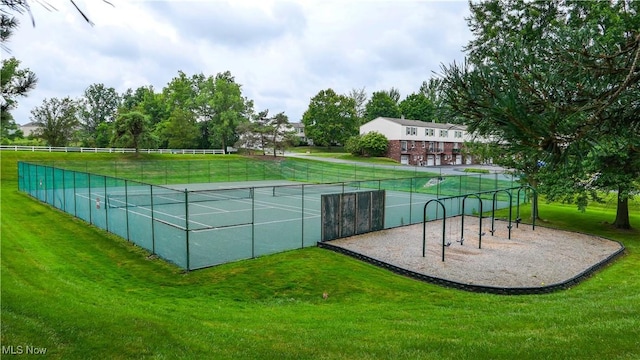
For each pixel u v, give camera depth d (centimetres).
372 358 573
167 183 4256
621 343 587
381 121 6912
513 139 401
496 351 581
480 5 1458
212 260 1368
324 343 641
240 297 1050
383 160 6488
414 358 568
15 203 2422
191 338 645
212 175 4788
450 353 583
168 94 8219
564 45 398
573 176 1767
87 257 1384
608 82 398
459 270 1275
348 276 1209
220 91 7231
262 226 2008
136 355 562
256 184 4244
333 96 8281
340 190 3447
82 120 9250
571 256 1483
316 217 2325
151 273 1237
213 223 2083
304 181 4616
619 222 2117
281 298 1049
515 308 919
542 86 392
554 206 2859
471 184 3475
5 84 636
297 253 1458
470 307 957
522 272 1270
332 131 8231
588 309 817
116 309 809
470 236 1783
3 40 418
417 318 848
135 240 1614
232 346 621
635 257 1557
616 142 415
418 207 2670
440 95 445
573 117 380
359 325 777
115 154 5394
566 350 573
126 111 7944
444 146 7406
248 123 6556
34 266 1184
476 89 403
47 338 589
